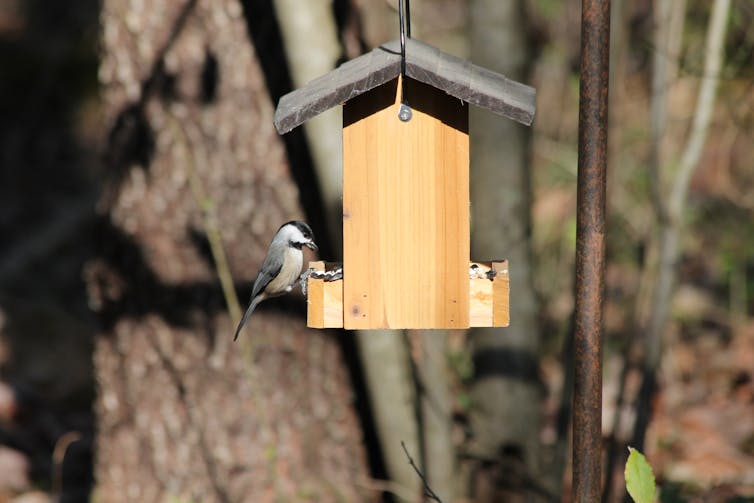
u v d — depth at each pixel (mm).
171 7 10711
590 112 6387
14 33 28078
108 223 11172
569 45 19031
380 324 7629
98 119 28094
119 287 11141
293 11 9609
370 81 6902
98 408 11500
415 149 7535
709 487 12742
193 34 10688
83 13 27828
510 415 11789
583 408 6496
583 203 6445
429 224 7586
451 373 12617
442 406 10656
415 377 10469
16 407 15875
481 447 11773
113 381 11266
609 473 10773
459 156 7562
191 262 10852
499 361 11875
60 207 26984
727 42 15523
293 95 7203
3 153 28031
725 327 18766
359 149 7559
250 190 10688
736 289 19391
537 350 12109
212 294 10844
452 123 7551
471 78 7051
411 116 7516
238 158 10695
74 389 17766
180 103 10750
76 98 28188
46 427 15578
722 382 16562
